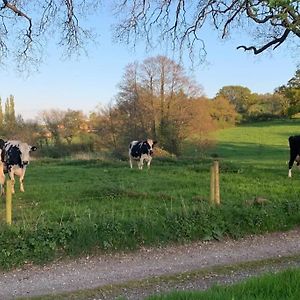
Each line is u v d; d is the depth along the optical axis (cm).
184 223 1045
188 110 4212
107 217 1023
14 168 1694
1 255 872
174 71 4194
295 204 1188
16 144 1712
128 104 4316
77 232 948
